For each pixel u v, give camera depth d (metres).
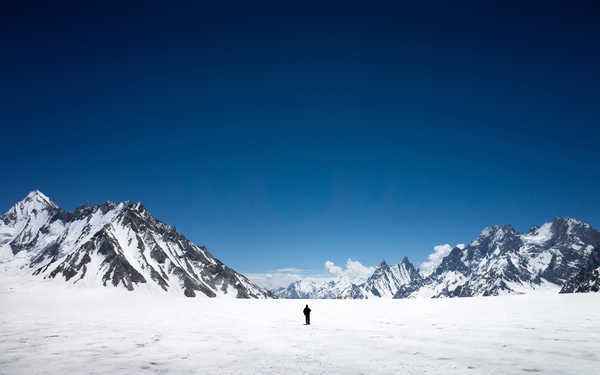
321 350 23.05
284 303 111.06
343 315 56.25
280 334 32.09
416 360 19.34
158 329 37.41
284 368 17.66
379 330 34.25
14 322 47.19
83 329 37.53
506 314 48.22
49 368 17.88
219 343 26.62
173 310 82.56
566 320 38.41
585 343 23.91
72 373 16.75
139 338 29.70
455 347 23.36
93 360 19.89
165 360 19.86
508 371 16.47
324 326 39.22
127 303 131.88
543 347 22.64
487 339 26.58
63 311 80.50
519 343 24.41
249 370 17.23
